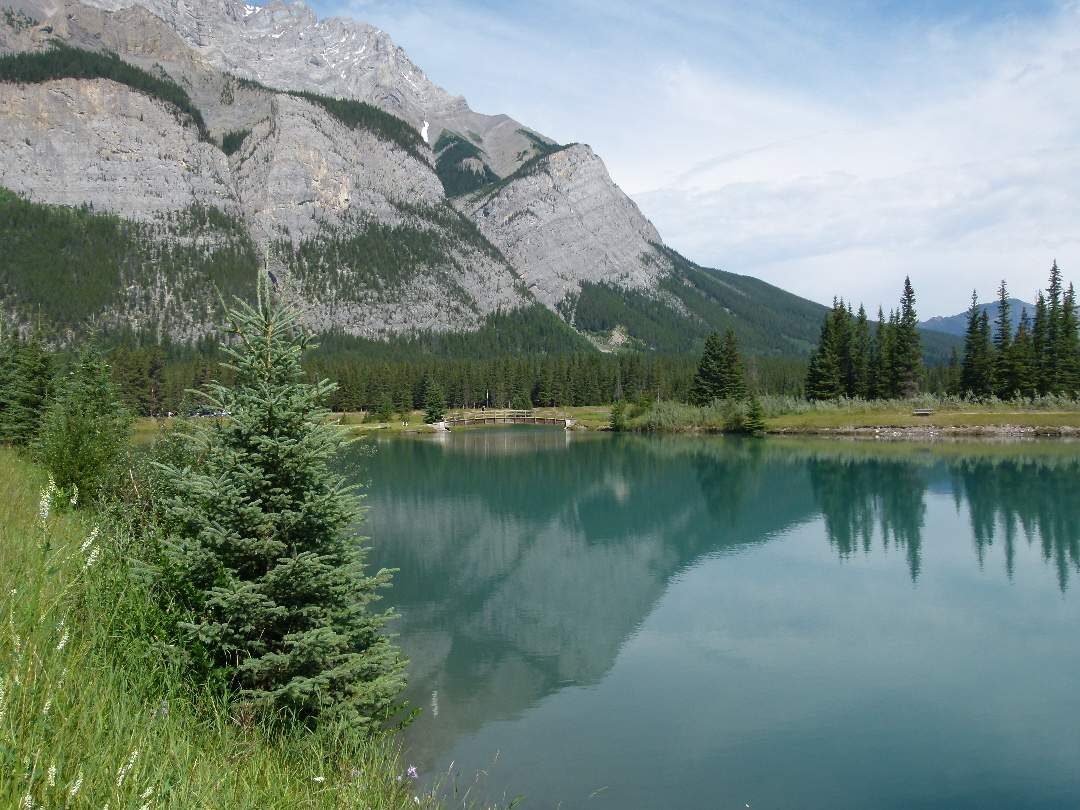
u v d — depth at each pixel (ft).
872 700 54.39
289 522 30.01
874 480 167.84
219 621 29.55
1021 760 45.27
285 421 30.76
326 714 30.27
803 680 58.29
